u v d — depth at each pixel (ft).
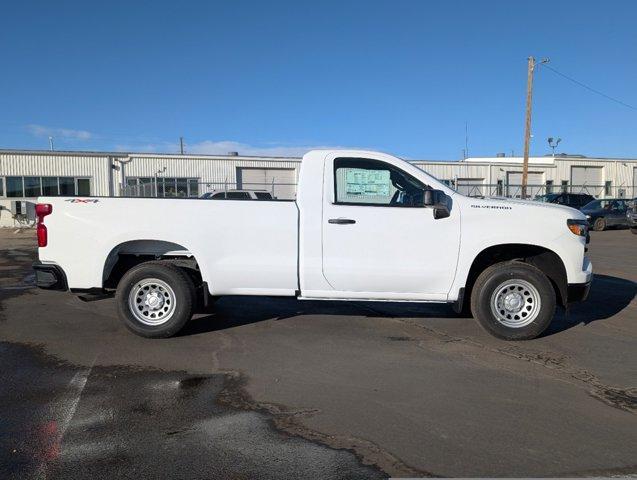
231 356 18.02
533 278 19.61
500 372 16.66
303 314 24.07
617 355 18.49
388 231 19.56
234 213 19.63
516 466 11.00
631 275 36.35
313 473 10.68
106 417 13.19
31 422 12.88
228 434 12.33
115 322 22.47
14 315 23.72
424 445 11.88
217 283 19.79
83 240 19.65
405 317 23.62
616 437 12.35
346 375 16.26
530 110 105.60
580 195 100.27
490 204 19.84
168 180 120.88
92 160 117.29
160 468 10.81
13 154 112.27
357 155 19.93
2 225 101.91
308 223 19.61
